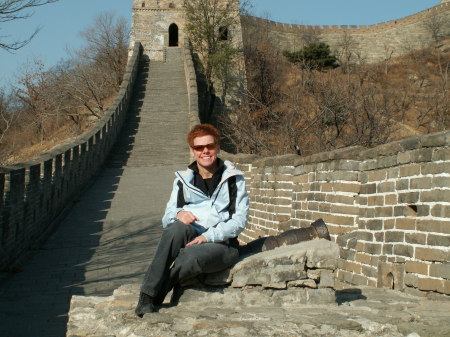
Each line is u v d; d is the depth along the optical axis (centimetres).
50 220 1848
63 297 1134
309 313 541
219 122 4294
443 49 6588
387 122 2080
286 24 7681
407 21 7950
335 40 7912
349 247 897
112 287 1195
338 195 961
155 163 2842
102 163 2791
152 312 546
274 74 4706
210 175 588
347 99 2216
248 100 4344
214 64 4669
